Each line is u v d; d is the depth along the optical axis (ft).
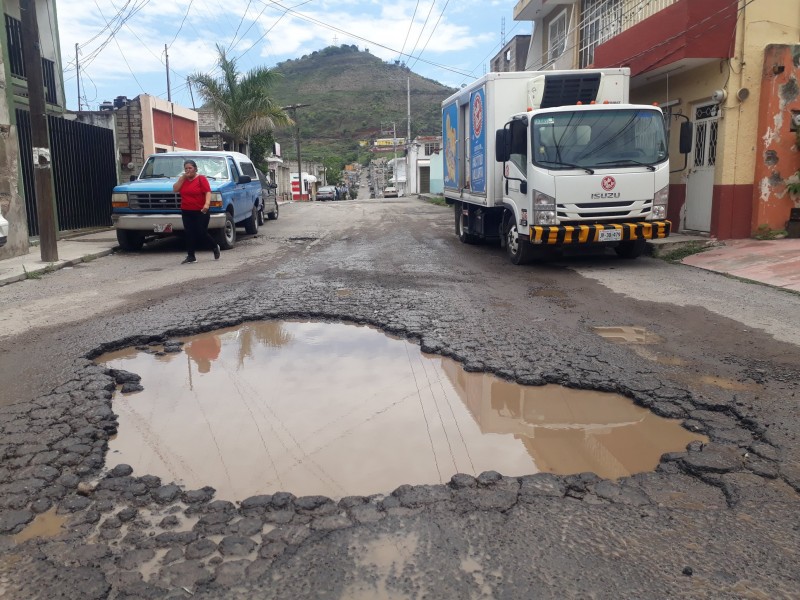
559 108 30.96
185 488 11.31
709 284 27.55
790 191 35.58
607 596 8.10
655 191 31.01
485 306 24.04
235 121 98.17
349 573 8.66
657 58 38.34
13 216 38.06
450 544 9.28
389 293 26.63
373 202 122.83
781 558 8.79
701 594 8.11
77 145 54.24
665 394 14.78
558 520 9.86
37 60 34.30
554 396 15.40
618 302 24.50
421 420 14.29
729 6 34.71
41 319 23.03
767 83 34.96
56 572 8.80
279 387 16.48
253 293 27.07
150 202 40.86
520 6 65.05
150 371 17.87
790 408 13.67
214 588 8.41
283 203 123.85
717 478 10.96
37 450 12.49
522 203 32.14
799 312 22.06
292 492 11.12
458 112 42.88
